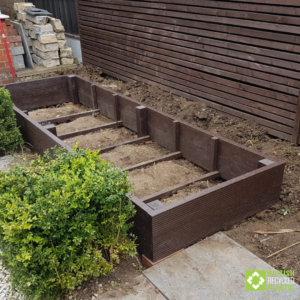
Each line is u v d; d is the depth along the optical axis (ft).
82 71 29.96
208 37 18.81
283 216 11.95
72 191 8.85
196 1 18.67
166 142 17.15
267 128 17.03
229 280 9.23
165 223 9.59
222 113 19.39
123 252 9.89
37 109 24.38
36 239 8.07
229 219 11.29
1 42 26.32
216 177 14.39
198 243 10.62
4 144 17.11
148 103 22.08
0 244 9.02
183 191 13.35
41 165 10.60
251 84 17.31
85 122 21.48
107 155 16.80
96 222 9.18
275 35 15.28
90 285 9.52
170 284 9.18
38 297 8.63
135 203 9.91
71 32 37.27
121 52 26.99
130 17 24.58
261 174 11.37
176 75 22.02
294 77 14.98
